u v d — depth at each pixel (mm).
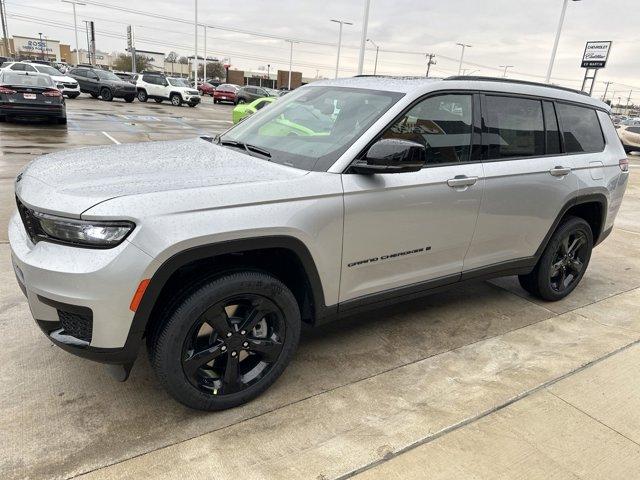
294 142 3084
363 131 2932
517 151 3723
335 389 2982
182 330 2412
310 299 2891
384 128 2953
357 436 2582
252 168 2775
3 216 5723
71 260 2207
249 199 2469
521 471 2396
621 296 4766
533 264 4121
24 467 2246
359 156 2857
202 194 2373
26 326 3404
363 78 3641
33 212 2336
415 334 3736
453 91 3324
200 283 2438
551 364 3402
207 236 2320
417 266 3299
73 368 2984
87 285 2184
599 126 4492
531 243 3969
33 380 2854
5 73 14906
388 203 2938
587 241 4516
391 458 2436
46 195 2324
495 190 3488
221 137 3646
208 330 2574
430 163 3203
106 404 2705
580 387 3133
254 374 2787
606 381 3215
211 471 2293
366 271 3031
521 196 3674
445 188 3195
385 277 3156
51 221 2238
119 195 2252
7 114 14352
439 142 3250
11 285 3994
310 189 2656
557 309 4371
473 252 3600
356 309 3105
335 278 2891
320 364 3242
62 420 2561
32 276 2275
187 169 2695
